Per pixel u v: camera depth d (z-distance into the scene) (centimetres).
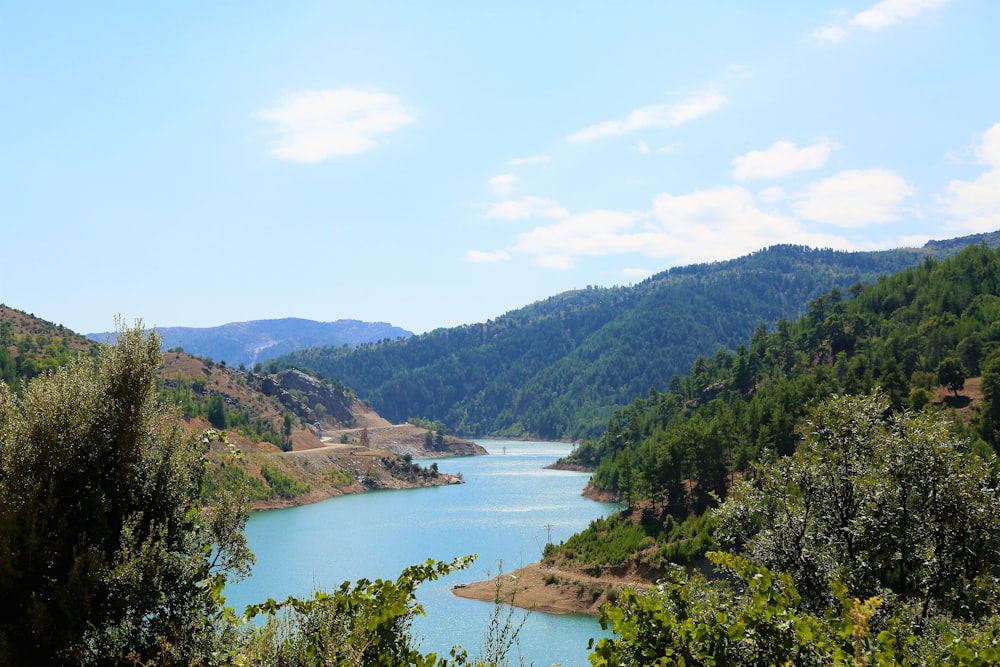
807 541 1716
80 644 869
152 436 1116
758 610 905
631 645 913
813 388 12231
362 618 880
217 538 1124
